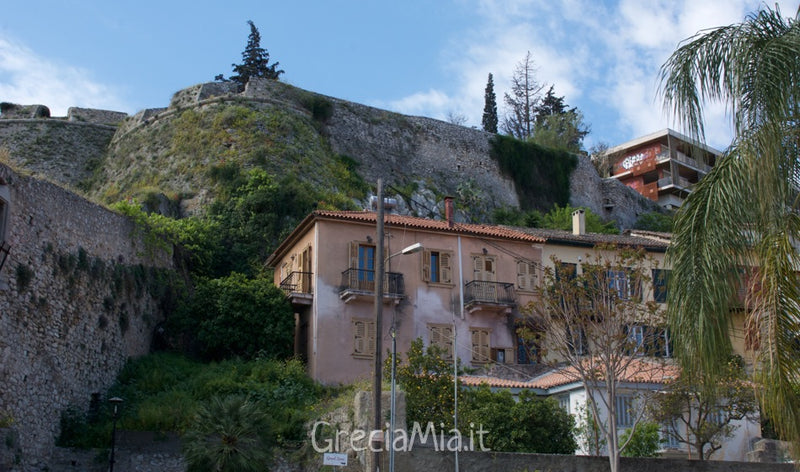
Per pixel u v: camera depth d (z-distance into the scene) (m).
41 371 23.98
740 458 27.45
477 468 19.78
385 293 34.88
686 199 13.96
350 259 35.44
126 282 30.95
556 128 89.25
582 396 27.16
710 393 13.78
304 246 36.94
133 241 32.53
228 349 33.72
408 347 34.91
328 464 18.86
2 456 20.80
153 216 40.03
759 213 13.07
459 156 74.25
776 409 12.60
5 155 24.67
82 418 26.00
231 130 58.50
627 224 83.00
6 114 70.44
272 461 21.64
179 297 35.88
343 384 32.72
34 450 23.02
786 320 12.75
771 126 12.81
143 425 25.36
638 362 27.78
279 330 33.97
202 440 20.08
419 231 37.16
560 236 41.03
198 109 62.25
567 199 79.62
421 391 23.77
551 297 25.94
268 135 58.59
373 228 36.34
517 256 38.62
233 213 49.34
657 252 40.44
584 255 39.97
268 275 44.03
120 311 30.19
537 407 23.47
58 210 26.12
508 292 37.47
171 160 58.69
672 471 20.94
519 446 22.48
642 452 24.69
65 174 65.12
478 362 35.88
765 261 13.02
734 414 27.16
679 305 13.45
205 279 39.50
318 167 59.09
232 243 46.94
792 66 12.88
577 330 26.00
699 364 13.25
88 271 27.81
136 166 60.69
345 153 66.75
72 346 26.14
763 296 12.98
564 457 20.34
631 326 24.12
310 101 66.12
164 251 36.00
